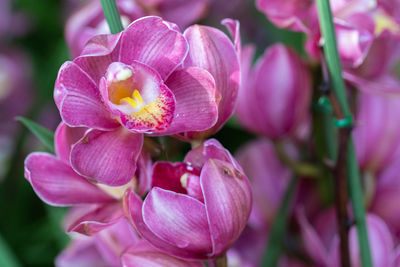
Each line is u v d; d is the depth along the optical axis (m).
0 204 0.73
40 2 0.90
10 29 0.92
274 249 0.56
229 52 0.45
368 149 0.59
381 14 0.54
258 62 0.56
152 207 0.44
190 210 0.44
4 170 0.88
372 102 0.59
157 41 0.44
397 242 0.60
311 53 0.53
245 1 0.82
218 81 0.45
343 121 0.49
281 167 0.62
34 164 0.47
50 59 0.84
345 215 0.52
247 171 0.62
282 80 0.55
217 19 0.83
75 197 0.47
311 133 0.58
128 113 0.44
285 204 0.57
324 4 0.46
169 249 0.45
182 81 0.44
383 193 0.61
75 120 0.44
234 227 0.45
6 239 0.72
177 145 0.53
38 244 0.73
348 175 0.51
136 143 0.45
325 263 0.57
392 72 0.64
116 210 0.47
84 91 0.44
